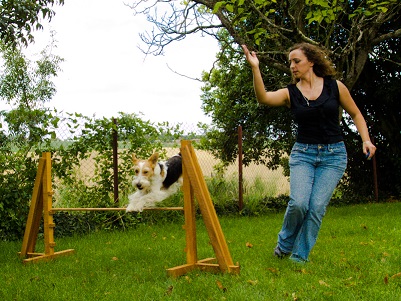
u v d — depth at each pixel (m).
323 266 4.45
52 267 4.91
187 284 4.00
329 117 4.39
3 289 4.01
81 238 7.14
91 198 8.19
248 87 12.55
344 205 11.68
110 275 4.44
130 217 8.08
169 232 7.41
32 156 7.42
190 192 4.63
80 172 8.26
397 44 12.27
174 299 3.56
